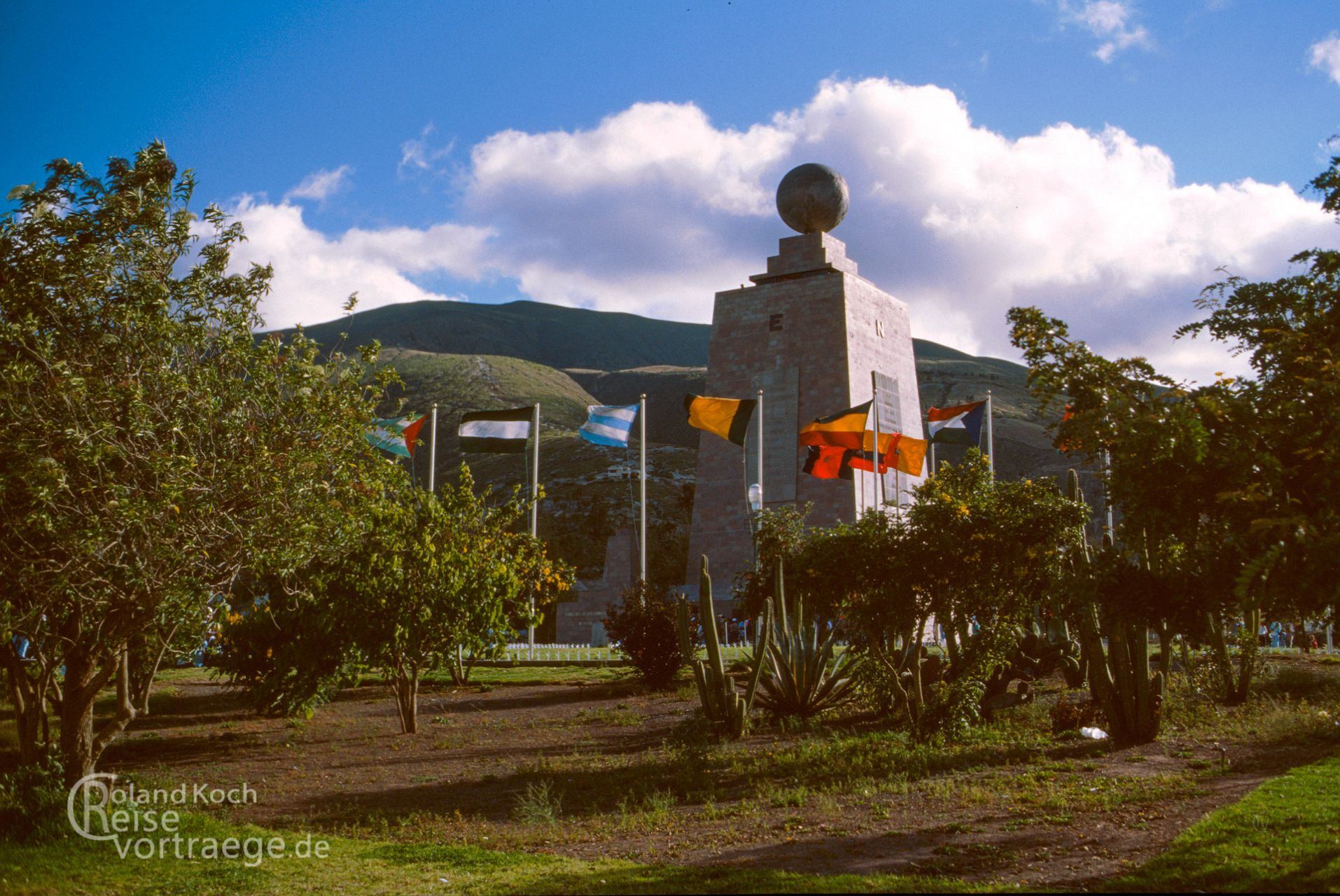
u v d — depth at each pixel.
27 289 14.05
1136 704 17.55
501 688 34.19
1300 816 10.96
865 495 60.41
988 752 17.39
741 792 15.67
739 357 63.62
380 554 22.47
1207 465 9.77
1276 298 11.02
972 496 19.80
